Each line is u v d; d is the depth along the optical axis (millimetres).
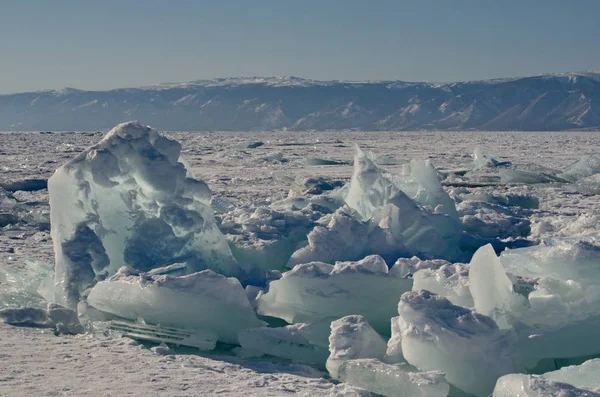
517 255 5156
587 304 4512
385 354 4344
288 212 7754
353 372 4020
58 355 4441
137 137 5934
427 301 4289
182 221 5824
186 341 4859
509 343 4160
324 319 4816
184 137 71312
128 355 4484
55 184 5688
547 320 4477
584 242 4930
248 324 4918
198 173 22281
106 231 5777
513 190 16594
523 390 3410
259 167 25531
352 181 7695
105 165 5695
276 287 5109
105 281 5199
